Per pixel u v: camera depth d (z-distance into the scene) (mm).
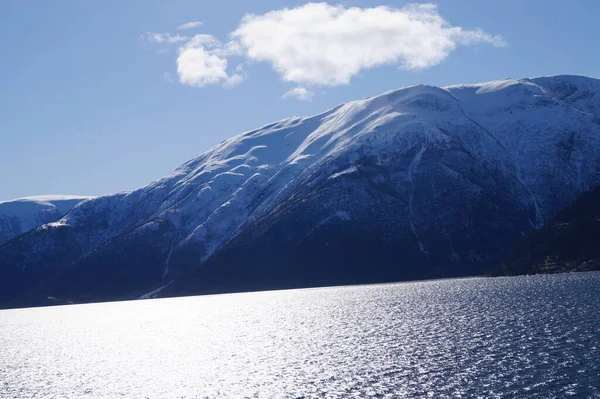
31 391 90312
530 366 76500
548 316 113812
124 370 103438
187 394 80812
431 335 108250
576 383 67938
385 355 93312
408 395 69125
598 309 115875
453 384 71938
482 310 134625
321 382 79562
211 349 119562
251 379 86125
